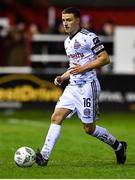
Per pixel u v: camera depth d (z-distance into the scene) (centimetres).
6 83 5250
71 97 2561
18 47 5381
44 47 5431
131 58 5416
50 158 2886
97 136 2638
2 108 5253
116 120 4831
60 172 2442
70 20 2534
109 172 2459
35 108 5247
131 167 2594
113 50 5419
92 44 2522
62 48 5438
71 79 2572
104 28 5512
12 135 3819
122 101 5275
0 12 6556
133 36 5409
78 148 3250
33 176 2355
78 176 2362
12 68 5325
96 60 2514
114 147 2672
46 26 6556
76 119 4909
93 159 2862
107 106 5269
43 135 3831
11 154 3020
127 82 5259
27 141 3547
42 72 5247
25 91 5241
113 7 6650
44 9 6600
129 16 6675
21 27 5566
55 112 2562
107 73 5256
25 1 6581
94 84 2558
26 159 2527
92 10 6644
